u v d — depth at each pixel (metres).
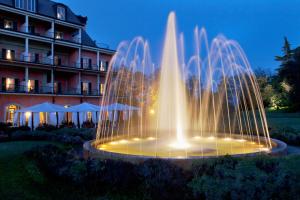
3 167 7.45
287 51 63.34
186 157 6.59
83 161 6.75
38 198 5.69
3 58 25.64
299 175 4.84
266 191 4.57
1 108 25.02
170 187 5.40
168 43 15.16
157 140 12.59
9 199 5.49
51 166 7.00
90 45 33.69
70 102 30.95
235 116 20.72
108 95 34.69
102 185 6.06
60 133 15.80
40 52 30.77
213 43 16.75
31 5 29.58
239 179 4.81
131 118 29.42
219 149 9.36
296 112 40.22
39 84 30.19
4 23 28.11
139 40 21.08
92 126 22.67
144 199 5.50
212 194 4.75
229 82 21.91
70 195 5.85
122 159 6.93
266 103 45.38
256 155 6.64
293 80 41.00
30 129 19.02
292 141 12.28
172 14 14.64
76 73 33.03
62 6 32.81
